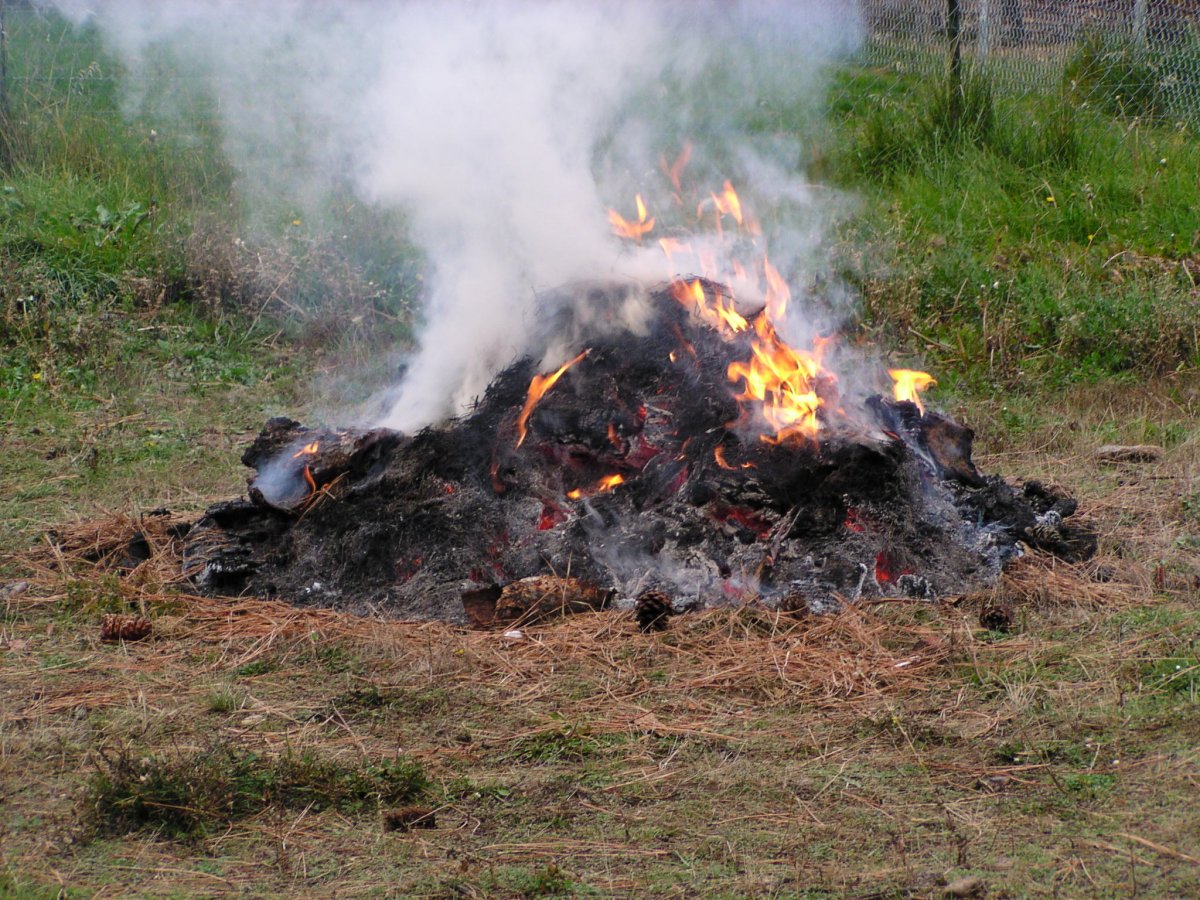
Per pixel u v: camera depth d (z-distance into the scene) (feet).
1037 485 22.06
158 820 12.80
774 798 13.16
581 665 16.15
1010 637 16.83
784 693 15.35
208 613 17.79
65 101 42.96
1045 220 39.22
